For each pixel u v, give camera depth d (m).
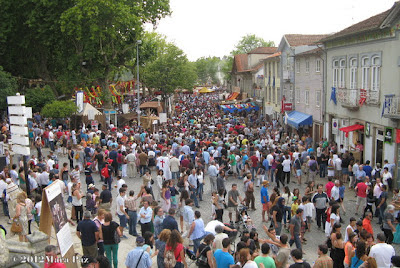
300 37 39.44
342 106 25.59
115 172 21.88
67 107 33.66
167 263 9.10
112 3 35.75
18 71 43.91
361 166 18.94
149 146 23.64
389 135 20.44
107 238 10.09
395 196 14.56
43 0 36.41
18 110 12.21
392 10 19.36
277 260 9.55
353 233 10.41
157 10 42.22
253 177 21.95
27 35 39.56
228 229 11.25
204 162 23.00
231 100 64.00
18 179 16.45
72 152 22.77
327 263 8.94
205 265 9.36
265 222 15.80
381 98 21.55
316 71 32.25
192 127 36.19
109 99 42.44
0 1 37.12
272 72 47.19
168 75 59.84
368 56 23.00
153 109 50.22
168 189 15.42
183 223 15.32
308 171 21.34
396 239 13.55
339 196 16.00
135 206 13.60
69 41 41.03
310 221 14.48
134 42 41.84
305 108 35.19
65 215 9.73
